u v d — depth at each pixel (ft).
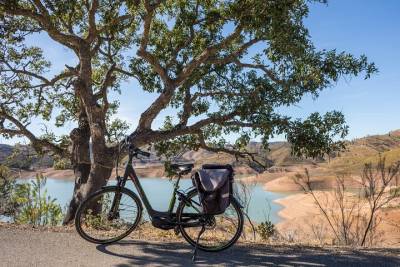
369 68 37.52
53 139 58.95
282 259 20.86
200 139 47.85
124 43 55.47
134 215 22.35
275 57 39.73
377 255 22.07
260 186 441.68
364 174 37.65
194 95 46.60
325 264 20.21
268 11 33.83
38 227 25.40
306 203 222.48
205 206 19.94
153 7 36.70
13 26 43.42
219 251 21.67
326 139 40.29
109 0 43.80
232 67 45.37
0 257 19.53
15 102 57.36
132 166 22.02
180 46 46.16
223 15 38.52
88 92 39.29
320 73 36.96
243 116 42.63
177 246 22.48
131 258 20.08
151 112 39.70
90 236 22.84
